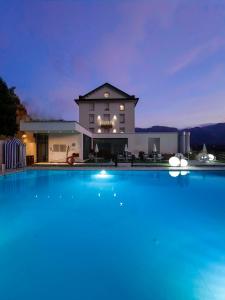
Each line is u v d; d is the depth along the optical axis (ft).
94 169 52.01
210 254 15.46
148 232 19.24
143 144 106.32
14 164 54.85
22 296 11.01
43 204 27.76
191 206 27.35
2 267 13.57
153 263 14.17
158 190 35.83
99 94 145.79
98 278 12.50
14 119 85.51
